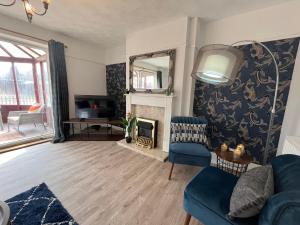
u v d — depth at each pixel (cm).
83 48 374
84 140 345
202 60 108
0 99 436
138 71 315
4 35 257
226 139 255
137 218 144
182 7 213
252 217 95
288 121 203
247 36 221
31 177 201
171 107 270
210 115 267
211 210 105
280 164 121
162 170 230
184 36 247
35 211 147
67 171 218
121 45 393
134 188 187
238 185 108
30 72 425
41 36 294
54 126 333
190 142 237
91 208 154
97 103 362
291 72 195
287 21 192
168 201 167
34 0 204
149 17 244
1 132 372
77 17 248
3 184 185
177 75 265
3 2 211
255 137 229
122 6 213
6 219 88
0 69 423
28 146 301
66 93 341
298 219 67
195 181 131
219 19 242
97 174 214
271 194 87
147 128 307
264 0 189
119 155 277
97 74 417
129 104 338
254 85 222
